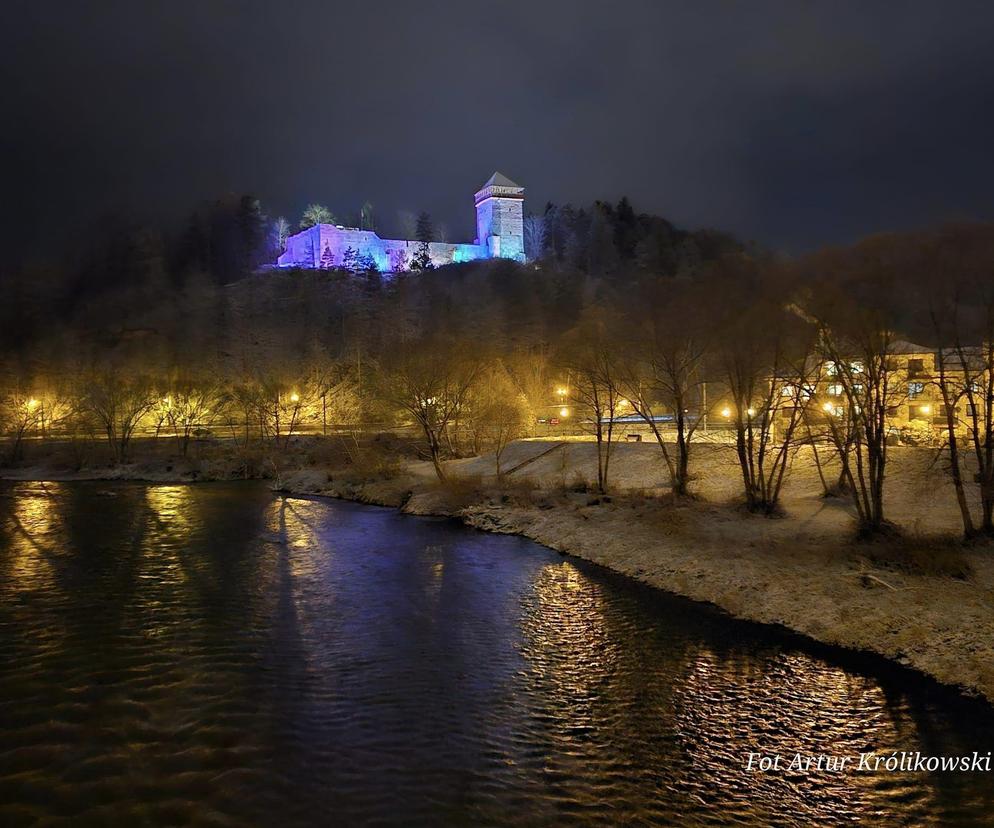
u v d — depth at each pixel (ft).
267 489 208.64
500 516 144.15
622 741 55.83
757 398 143.54
